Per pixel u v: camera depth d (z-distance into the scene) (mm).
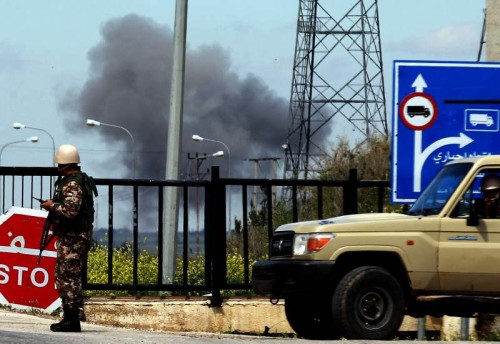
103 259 31781
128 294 29703
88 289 27078
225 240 27250
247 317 27094
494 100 29406
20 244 26750
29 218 26750
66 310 21797
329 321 23797
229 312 27078
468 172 22016
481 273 21594
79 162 22125
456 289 21656
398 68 29406
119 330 23641
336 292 20984
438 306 22000
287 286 21547
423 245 21547
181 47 35844
